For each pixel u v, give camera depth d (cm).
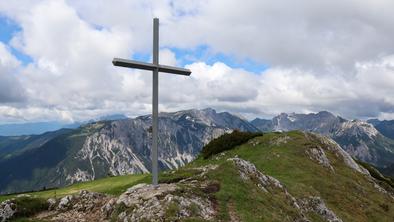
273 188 4016
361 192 6128
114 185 6481
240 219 2895
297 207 3953
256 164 6044
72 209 3291
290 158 6272
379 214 5456
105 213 3030
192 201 2919
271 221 3016
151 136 3244
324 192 5350
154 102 3250
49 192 6794
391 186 8656
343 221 4688
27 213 3206
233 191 3303
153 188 3098
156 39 3259
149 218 2630
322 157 6862
